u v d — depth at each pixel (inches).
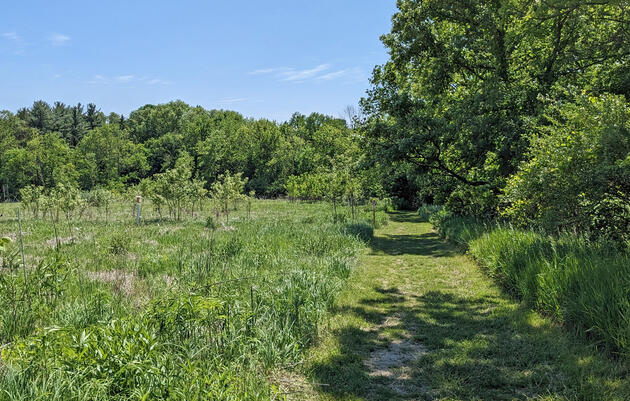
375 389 180.2
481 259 450.0
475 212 821.9
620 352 191.0
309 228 711.1
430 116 758.5
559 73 661.9
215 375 149.9
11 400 120.3
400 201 1895.9
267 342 200.7
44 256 426.0
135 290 302.0
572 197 340.2
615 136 301.6
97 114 4530.0
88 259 425.7
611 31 574.2
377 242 740.0
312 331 242.8
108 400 131.1
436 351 225.3
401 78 812.6
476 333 251.6
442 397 172.4
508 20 613.6
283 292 275.4
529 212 420.2
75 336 153.8
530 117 612.7
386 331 262.1
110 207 1407.5
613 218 338.3
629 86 576.4
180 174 978.7
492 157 705.6
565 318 240.4
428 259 547.2
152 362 147.0
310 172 2406.5
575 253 288.7
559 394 169.2
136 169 3302.2
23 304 227.0
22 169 2495.1
